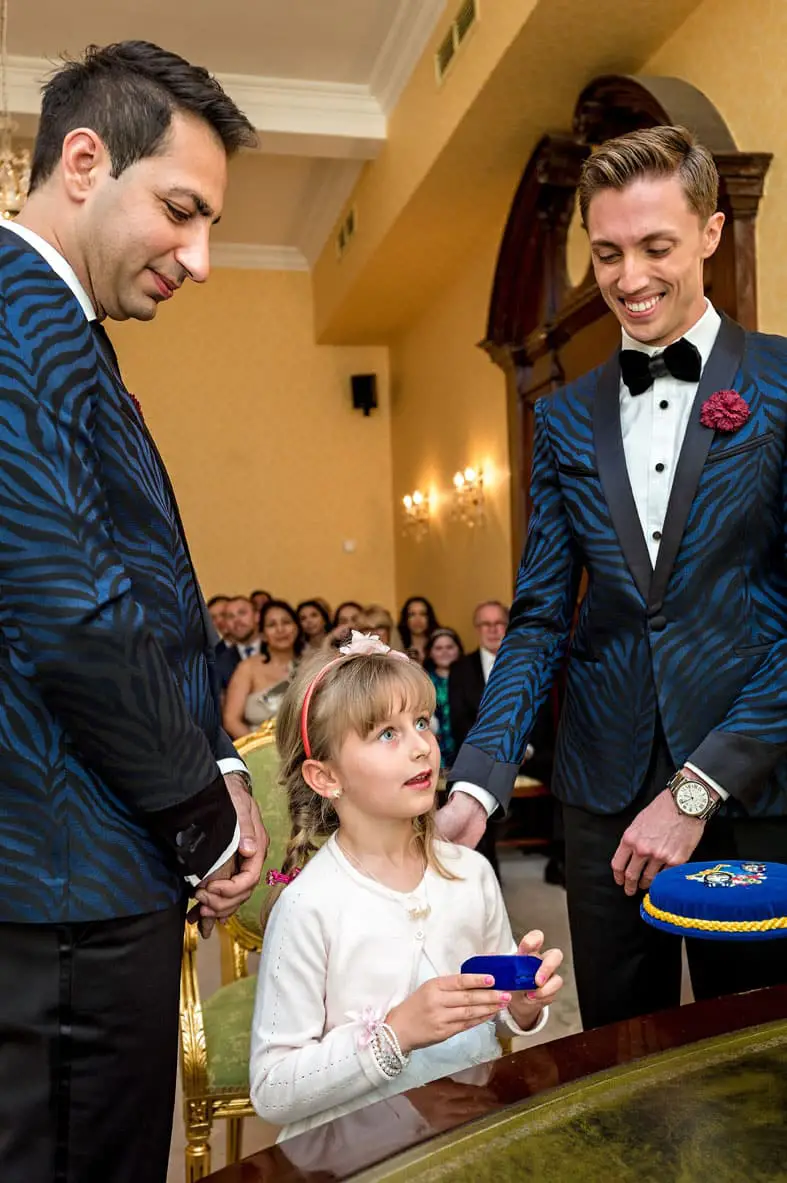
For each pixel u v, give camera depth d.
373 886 1.42
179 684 1.28
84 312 1.18
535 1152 0.76
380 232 7.05
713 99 4.14
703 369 1.61
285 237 9.42
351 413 9.84
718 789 1.47
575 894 1.73
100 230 1.20
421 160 6.00
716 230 1.62
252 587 9.62
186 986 2.01
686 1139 0.77
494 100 5.04
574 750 1.72
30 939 1.13
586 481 1.69
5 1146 1.10
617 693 1.65
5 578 1.09
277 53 6.37
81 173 1.20
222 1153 2.55
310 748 1.46
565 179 5.23
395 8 5.91
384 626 6.60
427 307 8.59
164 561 1.26
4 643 1.13
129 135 1.18
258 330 9.69
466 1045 1.41
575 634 1.75
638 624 1.62
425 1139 0.79
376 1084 1.22
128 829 1.17
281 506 9.70
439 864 1.49
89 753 1.13
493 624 5.50
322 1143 0.81
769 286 3.72
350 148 6.95
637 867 1.50
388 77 6.50
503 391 6.78
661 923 1.27
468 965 1.19
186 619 1.31
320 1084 1.25
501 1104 0.84
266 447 9.68
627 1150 0.76
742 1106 0.82
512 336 6.18
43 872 1.13
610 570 1.65
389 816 1.40
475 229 6.88
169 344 9.51
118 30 6.07
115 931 1.16
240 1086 1.99
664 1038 0.94
